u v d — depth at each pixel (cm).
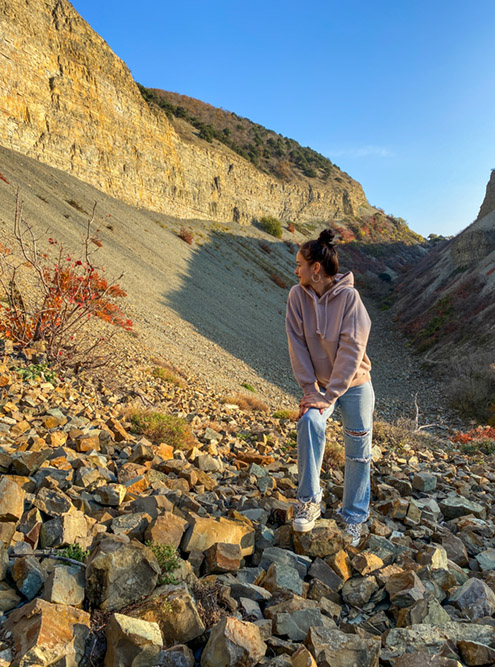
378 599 224
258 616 193
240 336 3164
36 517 218
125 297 2428
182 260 4509
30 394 568
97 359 951
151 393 945
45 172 3744
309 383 253
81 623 155
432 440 1015
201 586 195
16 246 1886
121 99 4944
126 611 171
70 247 2628
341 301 238
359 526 272
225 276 5078
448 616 206
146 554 183
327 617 196
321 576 233
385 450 683
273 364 2755
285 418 1167
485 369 2264
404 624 198
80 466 317
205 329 2847
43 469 294
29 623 146
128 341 1565
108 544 183
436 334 3941
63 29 4206
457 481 502
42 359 779
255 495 357
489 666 166
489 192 6588
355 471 269
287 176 10375
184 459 440
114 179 4784
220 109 12138
